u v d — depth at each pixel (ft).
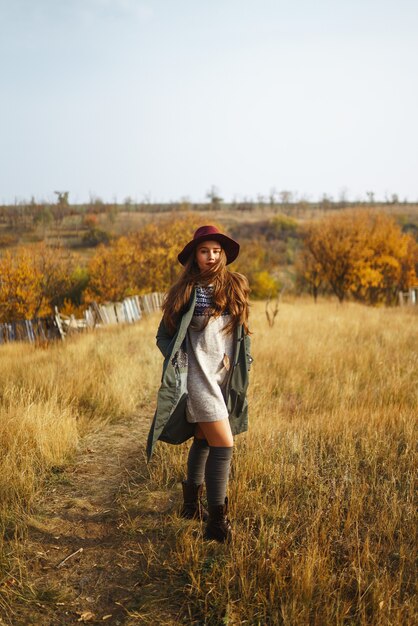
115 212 285.64
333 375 22.91
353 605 7.86
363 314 49.88
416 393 19.29
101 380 20.68
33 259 85.35
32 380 20.48
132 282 96.12
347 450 13.37
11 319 76.95
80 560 9.24
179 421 9.54
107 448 14.73
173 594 8.25
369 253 88.28
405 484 11.63
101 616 7.86
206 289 9.39
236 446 13.73
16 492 11.27
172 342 9.12
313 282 94.02
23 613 7.84
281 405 18.80
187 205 362.74
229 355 9.60
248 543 9.27
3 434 13.97
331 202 483.92
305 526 9.89
